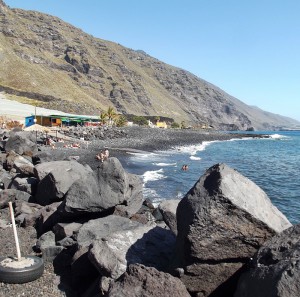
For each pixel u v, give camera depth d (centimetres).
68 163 1900
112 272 896
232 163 5759
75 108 17850
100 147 6550
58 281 1046
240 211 817
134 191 1498
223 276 845
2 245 1305
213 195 836
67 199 1359
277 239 777
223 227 819
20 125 7981
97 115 18350
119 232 1048
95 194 1354
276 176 4356
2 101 13888
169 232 1148
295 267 636
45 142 5838
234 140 14112
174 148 8075
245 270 819
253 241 829
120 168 1380
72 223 1324
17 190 1830
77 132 8581
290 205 2736
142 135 10844
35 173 1873
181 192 2930
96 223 1248
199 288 849
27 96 19475
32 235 1405
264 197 931
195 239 821
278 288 624
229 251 834
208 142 11888
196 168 4622
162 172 4078
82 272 1005
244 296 710
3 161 2698
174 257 912
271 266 690
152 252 996
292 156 7244
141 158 5522
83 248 1081
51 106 17012
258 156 7106
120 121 14800
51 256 1180
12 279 1004
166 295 719
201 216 823
